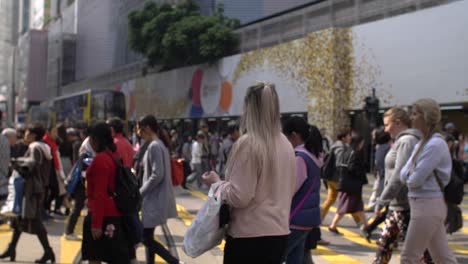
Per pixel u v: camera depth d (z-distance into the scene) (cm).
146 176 585
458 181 448
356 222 1001
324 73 2459
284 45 2795
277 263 311
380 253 559
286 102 2781
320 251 795
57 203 1163
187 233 323
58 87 7775
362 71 2341
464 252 800
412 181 429
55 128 1095
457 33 1908
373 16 2333
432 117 436
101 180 480
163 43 3638
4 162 666
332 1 2591
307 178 441
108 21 5941
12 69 10056
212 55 3419
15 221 677
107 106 3203
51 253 681
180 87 3944
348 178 897
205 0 4275
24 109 8838
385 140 920
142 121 608
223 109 3378
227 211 310
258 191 307
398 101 2159
